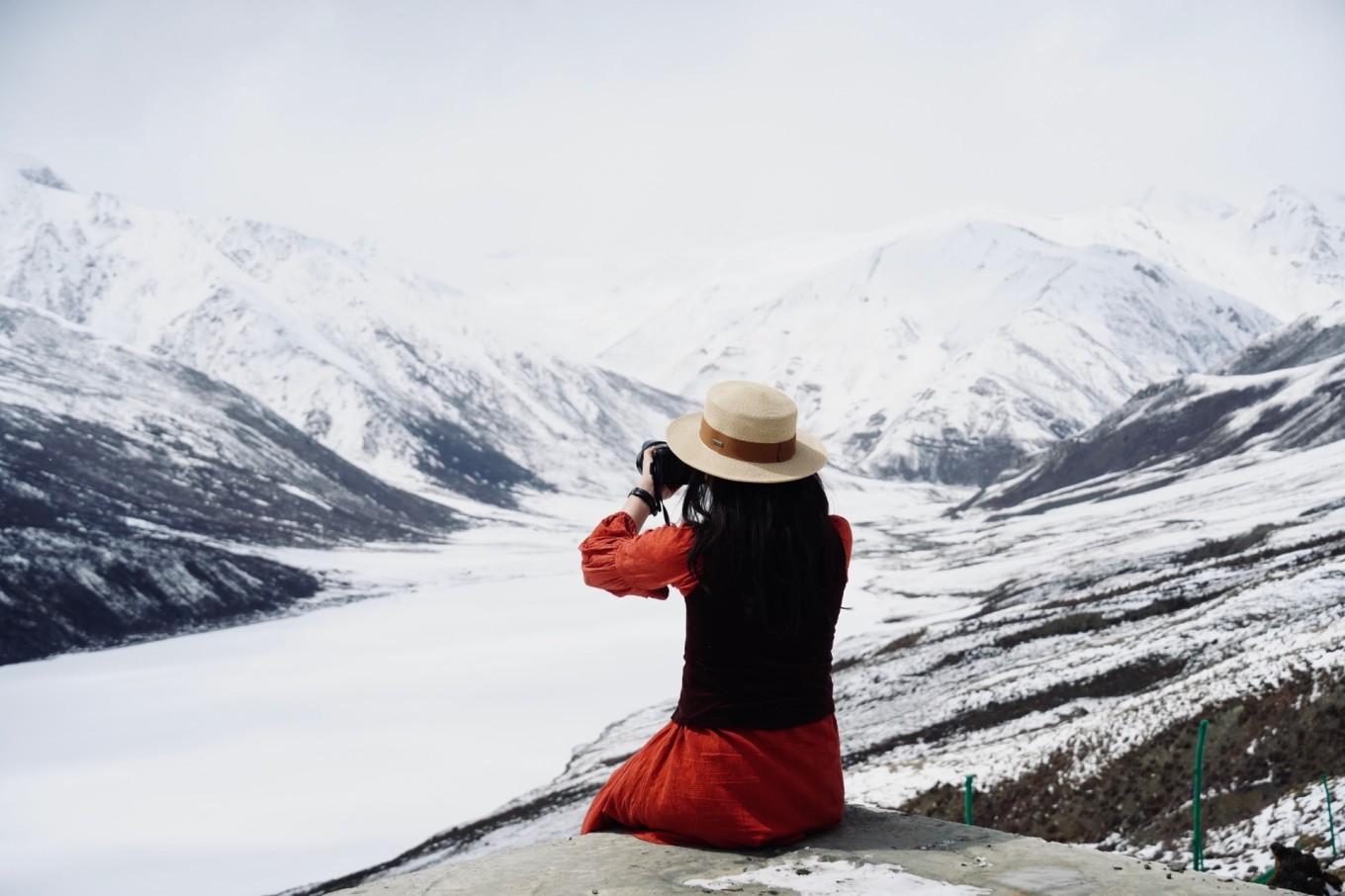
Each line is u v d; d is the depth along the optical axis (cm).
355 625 12194
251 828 5341
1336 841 1472
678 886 344
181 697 8850
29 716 8388
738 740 383
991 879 346
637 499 407
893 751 3534
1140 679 3472
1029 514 17538
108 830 5503
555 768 5838
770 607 376
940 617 7481
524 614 12150
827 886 343
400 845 4828
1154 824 2086
